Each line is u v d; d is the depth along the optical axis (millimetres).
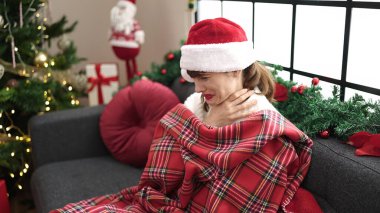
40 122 1864
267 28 1883
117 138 1845
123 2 2246
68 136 1915
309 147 1182
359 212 1033
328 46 1521
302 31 1649
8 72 1980
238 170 1112
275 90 1387
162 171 1256
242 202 1097
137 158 1796
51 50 2578
